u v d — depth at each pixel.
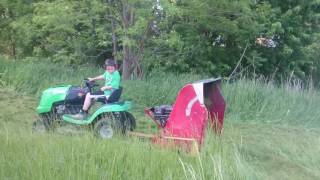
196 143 8.73
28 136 8.05
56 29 16.16
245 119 14.34
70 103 11.12
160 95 14.96
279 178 8.52
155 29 16.44
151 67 17.08
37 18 15.69
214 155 7.78
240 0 16.86
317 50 21.61
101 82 15.07
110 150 7.43
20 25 17.36
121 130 10.36
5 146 7.28
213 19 17.00
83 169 6.46
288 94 15.27
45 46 18.00
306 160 9.44
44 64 16.91
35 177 6.18
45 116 11.15
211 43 18.75
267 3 19.09
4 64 16.95
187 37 17.44
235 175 6.99
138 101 14.88
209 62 18.41
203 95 9.70
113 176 6.62
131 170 6.83
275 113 14.53
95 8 15.41
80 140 7.89
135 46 16.19
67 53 17.81
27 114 13.20
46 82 15.92
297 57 20.64
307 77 21.41
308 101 15.22
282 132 12.88
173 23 16.61
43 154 6.92
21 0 18.02
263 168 8.90
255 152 9.96
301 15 20.52
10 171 6.38
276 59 20.20
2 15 19.62
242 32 17.94
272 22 19.34
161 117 10.20
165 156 7.46
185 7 16.22
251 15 17.47
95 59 17.98
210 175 6.82
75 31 16.59
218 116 10.39
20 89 15.96
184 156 7.92
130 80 15.73
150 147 8.06
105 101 10.98
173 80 15.74
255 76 17.94
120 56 16.56
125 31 15.37
